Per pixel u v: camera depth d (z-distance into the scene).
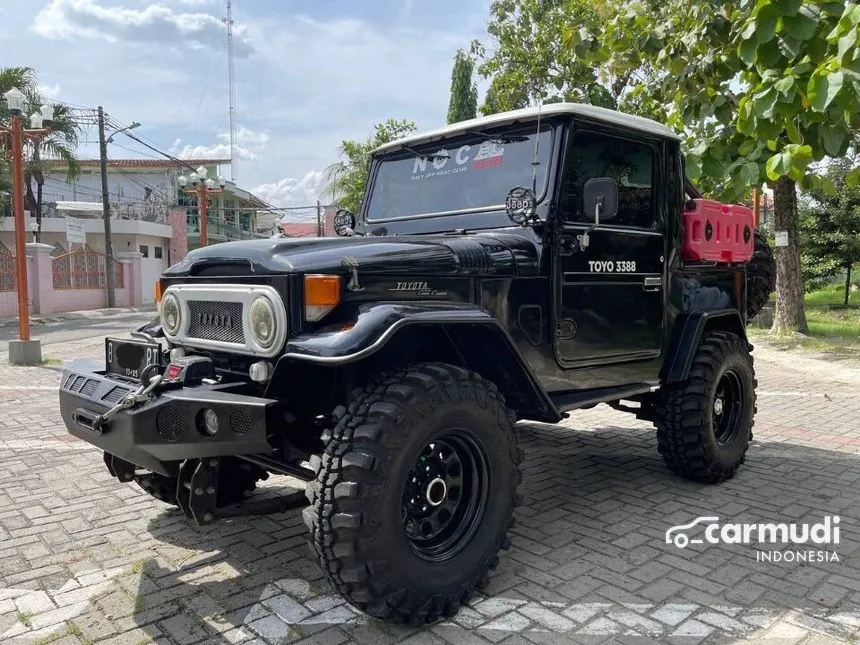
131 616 2.83
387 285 2.89
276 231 3.89
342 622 2.77
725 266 4.65
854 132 4.25
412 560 2.65
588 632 2.69
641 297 3.95
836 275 21.09
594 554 3.42
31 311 19.80
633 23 6.50
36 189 27.52
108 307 22.94
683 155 4.37
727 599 2.95
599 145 3.71
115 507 4.07
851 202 17.75
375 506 2.52
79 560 3.36
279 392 2.79
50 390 8.01
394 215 4.19
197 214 32.28
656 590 3.04
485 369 3.18
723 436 4.61
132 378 3.20
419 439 2.64
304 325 2.71
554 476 4.70
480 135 3.88
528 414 3.38
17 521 3.85
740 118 4.00
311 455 2.80
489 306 3.25
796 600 2.94
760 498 4.23
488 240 3.35
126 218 28.64
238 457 3.44
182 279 3.31
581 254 3.58
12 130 10.19
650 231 3.98
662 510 4.03
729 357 4.40
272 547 3.50
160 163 32.12
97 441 3.03
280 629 2.72
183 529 3.73
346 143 19.38
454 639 2.64
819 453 5.27
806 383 8.45
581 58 7.05
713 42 4.96
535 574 3.20
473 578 2.88
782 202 11.87
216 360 3.17
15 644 2.62
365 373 2.96
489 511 2.95
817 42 3.65
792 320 12.01
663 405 4.34
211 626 2.75
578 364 3.64
